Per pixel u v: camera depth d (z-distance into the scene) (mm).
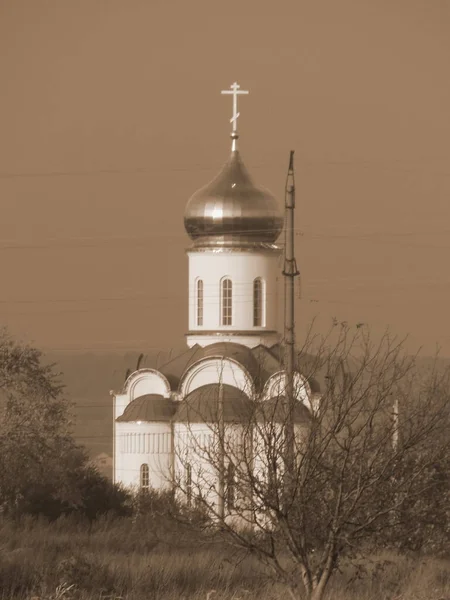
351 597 80375
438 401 76875
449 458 75438
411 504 74438
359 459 72625
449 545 96750
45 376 183625
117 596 84312
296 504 72562
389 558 93250
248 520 74125
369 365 75125
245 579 91188
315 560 74625
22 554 110688
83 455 189000
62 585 83750
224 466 74875
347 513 71500
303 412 76250
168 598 84375
